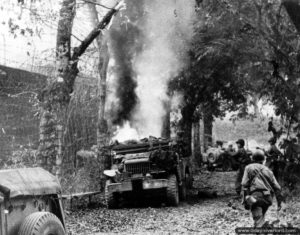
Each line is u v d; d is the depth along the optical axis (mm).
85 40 11422
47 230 5996
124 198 14773
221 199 15070
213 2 8914
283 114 6258
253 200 7781
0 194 5625
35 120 14508
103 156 15258
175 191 13570
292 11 5078
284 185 6312
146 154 14398
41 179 6566
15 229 5906
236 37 9445
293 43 6461
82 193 13445
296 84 6242
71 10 11180
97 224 10820
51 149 11148
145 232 9758
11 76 14172
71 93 11414
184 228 10016
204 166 27984
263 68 7711
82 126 15672
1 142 13891
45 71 12617
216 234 9078
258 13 6848
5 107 14312
